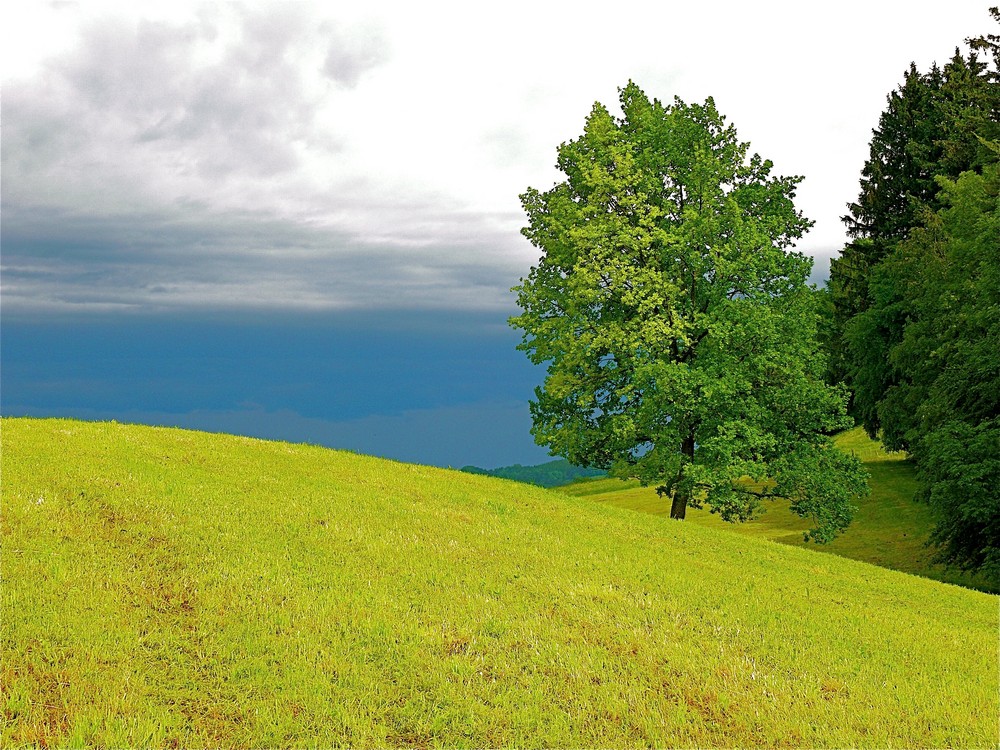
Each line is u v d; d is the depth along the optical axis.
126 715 8.95
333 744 9.20
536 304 30.02
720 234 28.61
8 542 12.27
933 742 10.88
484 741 9.66
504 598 14.20
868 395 53.47
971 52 51.28
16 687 8.99
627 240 26.81
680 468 28.22
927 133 55.34
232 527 15.20
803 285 29.14
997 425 31.41
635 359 26.94
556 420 31.12
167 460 19.48
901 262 45.75
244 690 9.98
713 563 19.41
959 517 31.78
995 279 31.36
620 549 19.11
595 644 12.70
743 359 28.08
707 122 30.28
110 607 11.09
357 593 13.26
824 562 22.23
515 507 22.09
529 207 30.80
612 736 10.14
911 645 15.10
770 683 12.12
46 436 19.17
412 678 10.84
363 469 23.41
